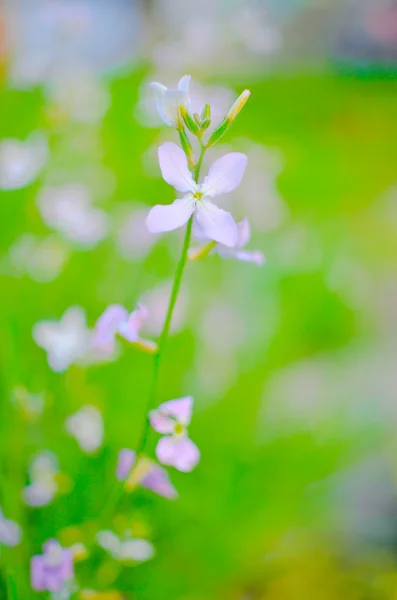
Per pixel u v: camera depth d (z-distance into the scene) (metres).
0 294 0.38
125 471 0.26
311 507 0.34
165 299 0.37
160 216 0.23
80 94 0.47
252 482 0.33
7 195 0.45
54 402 0.31
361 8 1.17
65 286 0.40
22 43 0.50
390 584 0.33
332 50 1.15
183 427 0.24
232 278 0.47
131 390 0.34
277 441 0.36
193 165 0.23
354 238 0.66
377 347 0.51
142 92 0.45
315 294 0.51
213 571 0.31
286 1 1.06
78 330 0.31
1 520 0.26
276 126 0.88
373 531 0.35
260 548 0.32
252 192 0.47
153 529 0.31
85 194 0.42
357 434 0.38
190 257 0.24
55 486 0.29
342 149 0.84
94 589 0.28
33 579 0.26
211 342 0.41
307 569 0.33
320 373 0.47
